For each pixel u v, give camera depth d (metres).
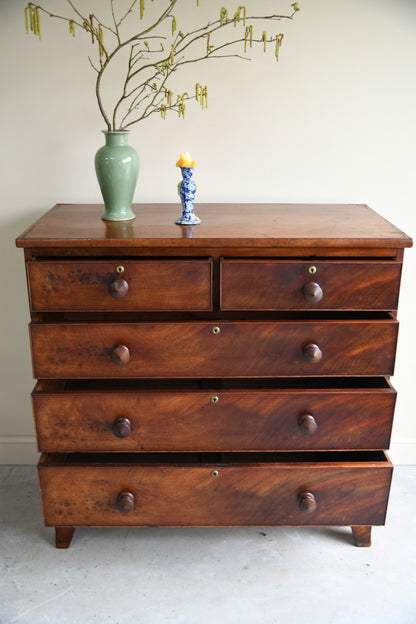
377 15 1.79
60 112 1.87
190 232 1.56
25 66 1.82
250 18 1.78
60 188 1.96
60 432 1.65
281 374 1.62
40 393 1.61
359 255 1.54
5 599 1.63
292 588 1.68
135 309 1.55
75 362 1.59
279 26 1.79
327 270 1.52
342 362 1.61
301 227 1.62
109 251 1.52
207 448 1.68
